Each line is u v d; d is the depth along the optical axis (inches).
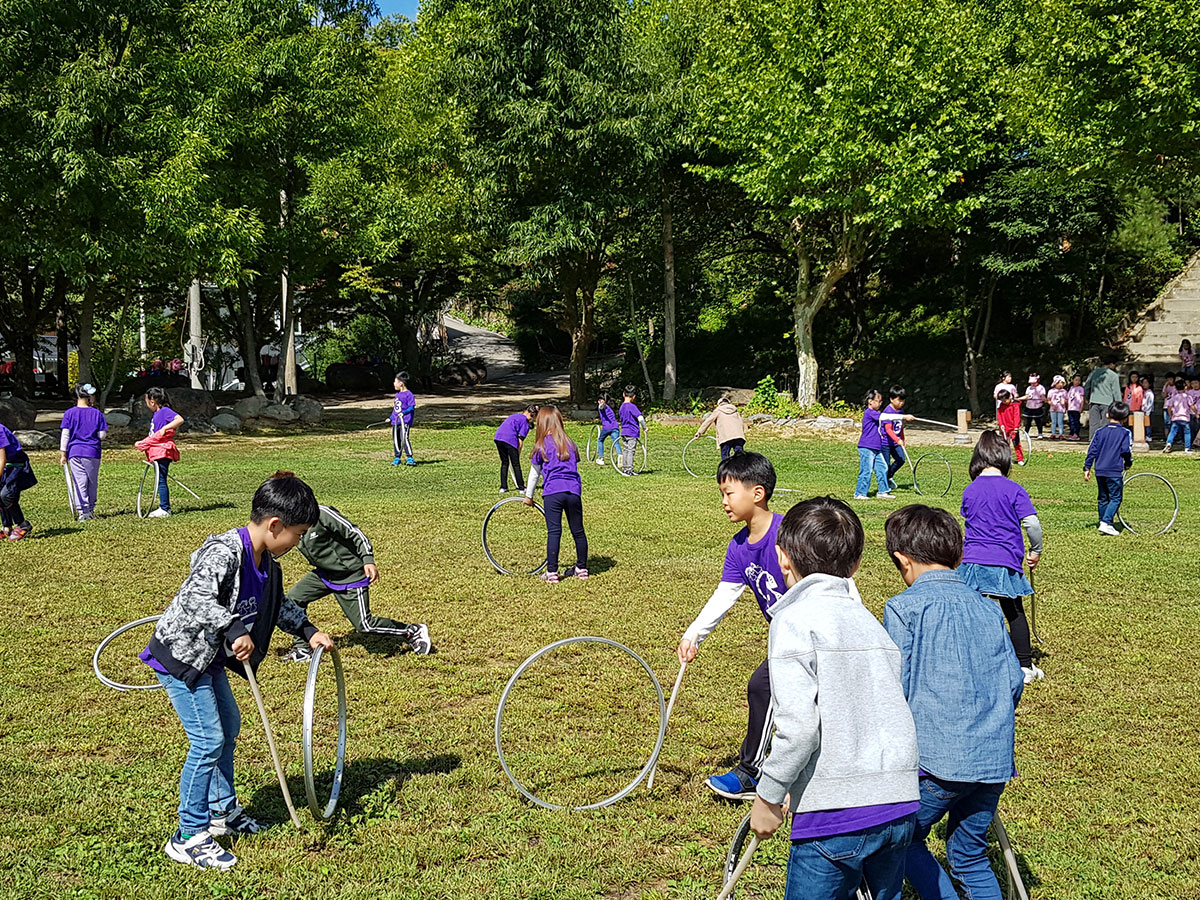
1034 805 177.5
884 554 409.1
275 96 1021.8
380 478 654.5
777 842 165.8
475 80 1091.3
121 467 694.5
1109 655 268.4
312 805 163.6
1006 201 1129.4
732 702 233.1
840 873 107.7
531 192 1157.7
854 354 1434.5
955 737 122.1
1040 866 156.0
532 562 389.4
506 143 1085.1
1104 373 824.9
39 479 617.3
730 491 180.9
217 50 971.3
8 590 331.3
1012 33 1032.2
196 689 154.8
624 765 197.9
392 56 1437.0
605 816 175.2
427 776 190.2
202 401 1042.7
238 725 166.7
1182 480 654.5
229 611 154.0
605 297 1841.8
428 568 376.5
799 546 118.0
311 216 1071.0
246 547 156.2
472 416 1270.9
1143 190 1220.5
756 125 1000.9
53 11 815.7
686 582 355.9
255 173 1031.6
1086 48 794.8
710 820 173.0
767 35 996.6
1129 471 708.0
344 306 1797.5
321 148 1080.2
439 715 225.1
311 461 755.4
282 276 1298.0
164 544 410.3
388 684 244.2
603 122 1059.9
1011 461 248.2
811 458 821.2
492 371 2239.2
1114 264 1298.0
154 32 910.4
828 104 947.3
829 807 105.8
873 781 106.3
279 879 152.3
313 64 1059.9
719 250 1433.3
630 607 319.9
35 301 1224.2
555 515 355.3
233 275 919.7
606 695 238.5
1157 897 146.8
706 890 150.3
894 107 936.9
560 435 355.3
